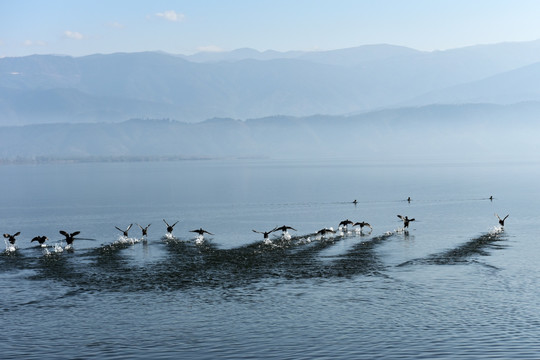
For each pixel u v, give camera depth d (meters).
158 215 127.81
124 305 50.53
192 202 163.25
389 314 47.34
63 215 132.50
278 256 69.38
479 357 38.69
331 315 47.38
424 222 104.44
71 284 57.12
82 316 47.81
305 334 43.41
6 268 64.12
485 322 45.03
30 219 125.00
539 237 82.38
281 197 175.38
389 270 61.44
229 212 131.88
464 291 53.25
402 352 39.78
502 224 93.88
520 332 42.81
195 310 49.09
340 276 59.16
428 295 52.22
